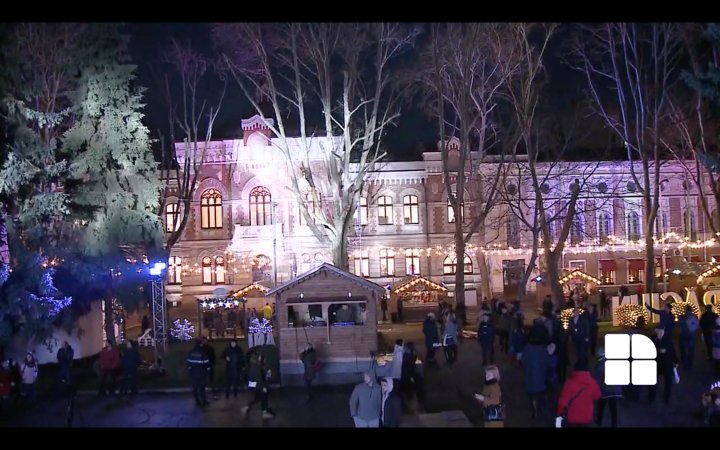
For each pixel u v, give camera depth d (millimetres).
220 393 23719
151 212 29062
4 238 26969
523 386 22594
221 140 53531
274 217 49250
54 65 28219
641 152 38781
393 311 46750
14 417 20797
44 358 29656
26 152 25219
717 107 23172
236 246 52688
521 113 38906
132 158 28547
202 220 53688
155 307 30031
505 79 39406
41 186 26641
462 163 37031
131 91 28734
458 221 36969
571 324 24750
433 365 26031
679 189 56156
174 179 52906
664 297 34031
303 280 26062
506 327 27406
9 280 24578
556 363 19094
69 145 27438
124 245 28453
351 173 50219
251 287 41906
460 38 37188
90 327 31484
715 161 23219
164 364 29125
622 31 38938
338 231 36438
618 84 39688
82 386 25031
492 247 54531
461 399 21547
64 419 20422
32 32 27156
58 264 27250
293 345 25875
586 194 53969
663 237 56062
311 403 21984
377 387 14938
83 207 27391
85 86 27453
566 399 14375
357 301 25938
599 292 44625
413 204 55125
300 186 52438
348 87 37062
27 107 26688
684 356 23156
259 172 53094
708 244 54719
